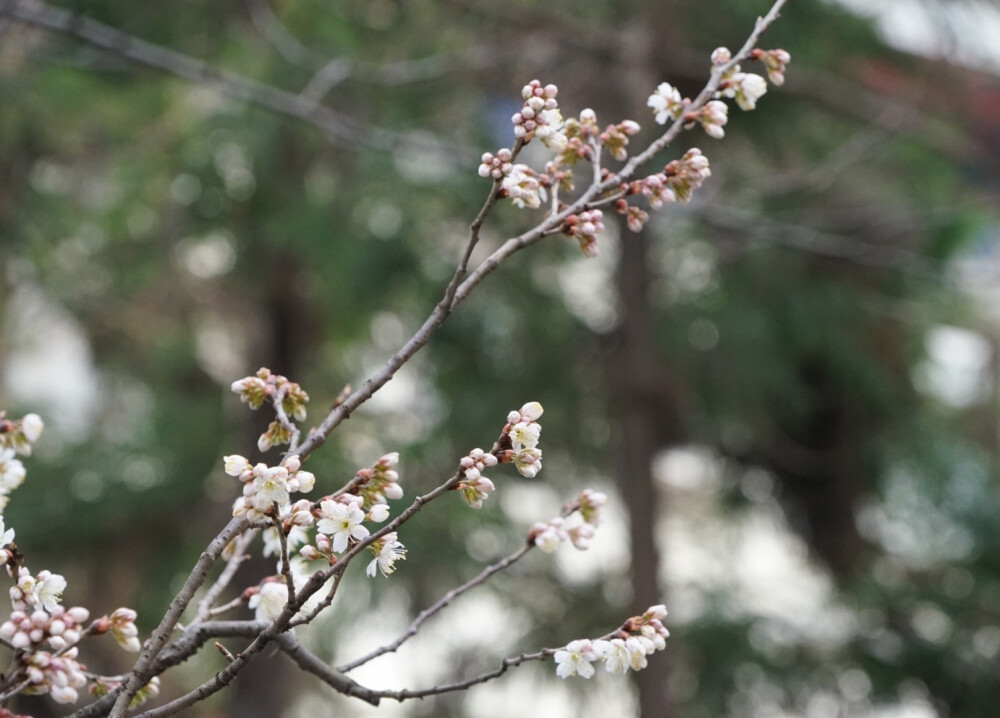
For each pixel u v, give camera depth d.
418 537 6.57
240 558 1.55
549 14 5.50
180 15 5.01
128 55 4.11
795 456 7.29
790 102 5.73
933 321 7.15
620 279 6.09
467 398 6.59
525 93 1.33
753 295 6.44
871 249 5.48
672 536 8.30
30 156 6.47
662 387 6.41
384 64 5.57
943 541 7.05
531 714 6.91
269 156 6.04
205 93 6.76
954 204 6.16
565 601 6.96
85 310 7.89
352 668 1.45
